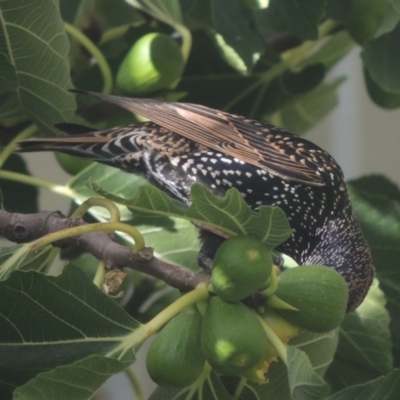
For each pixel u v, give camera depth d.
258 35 5.43
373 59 5.41
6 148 5.32
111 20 5.43
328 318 5.11
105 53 5.45
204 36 5.46
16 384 5.11
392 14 5.35
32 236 5.17
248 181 5.42
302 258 5.43
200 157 5.42
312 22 5.40
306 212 5.42
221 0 5.39
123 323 5.12
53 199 7.39
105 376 5.09
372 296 5.34
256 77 5.48
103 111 5.45
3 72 5.23
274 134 5.43
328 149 8.45
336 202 5.41
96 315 5.12
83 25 5.43
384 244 5.38
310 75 5.48
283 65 5.48
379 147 8.45
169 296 5.41
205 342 5.09
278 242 5.12
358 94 8.28
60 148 5.35
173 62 5.37
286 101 5.49
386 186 5.41
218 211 5.12
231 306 5.09
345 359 5.36
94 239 5.15
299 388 5.08
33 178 5.33
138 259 5.14
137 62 5.37
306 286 5.11
